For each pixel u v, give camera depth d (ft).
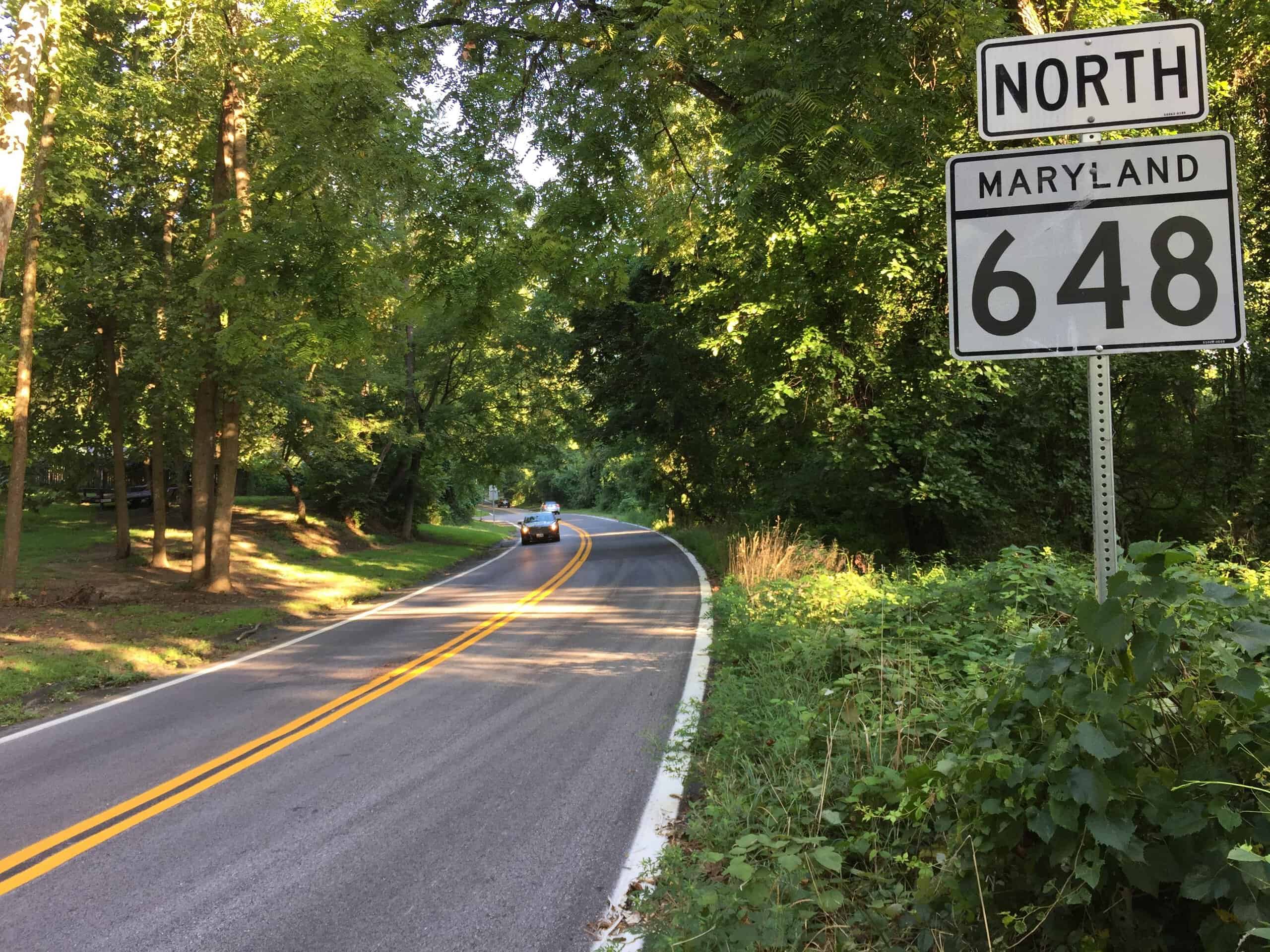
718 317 48.57
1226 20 37.01
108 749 21.08
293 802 16.40
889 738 13.60
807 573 35.19
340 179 30.35
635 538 110.73
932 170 33.88
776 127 17.61
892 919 9.00
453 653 32.71
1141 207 7.57
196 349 52.49
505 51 29.43
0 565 45.37
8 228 33.47
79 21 46.91
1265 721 6.49
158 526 65.77
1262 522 43.27
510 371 104.68
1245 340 7.28
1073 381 39.22
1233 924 6.10
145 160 55.36
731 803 13.06
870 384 42.22
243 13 43.24
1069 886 6.98
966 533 46.37
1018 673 7.66
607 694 24.20
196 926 11.50
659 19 21.01
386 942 10.87
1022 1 26.02
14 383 55.57
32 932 11.46
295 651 35.88
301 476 106.93
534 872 12.74
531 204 32.99
